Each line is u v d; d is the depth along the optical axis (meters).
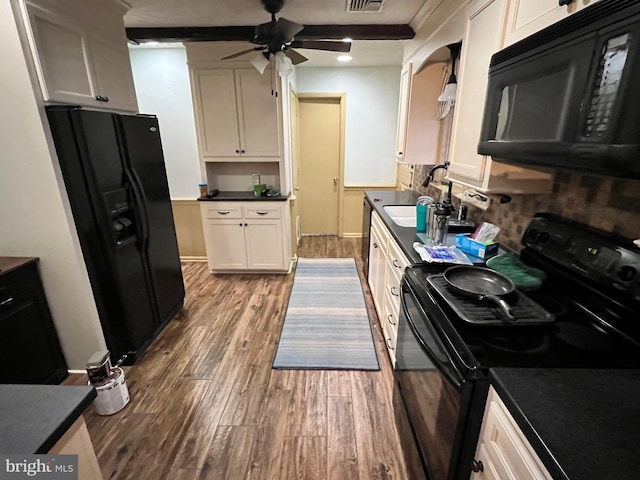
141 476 1.51
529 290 1.25
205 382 2.10
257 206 3.46
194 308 3.02
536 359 0.88
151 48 3.48
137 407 1.90
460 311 1.07
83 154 1.80
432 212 2.04
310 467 1.55
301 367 2.23
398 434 1.69
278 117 3.34
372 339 2.54
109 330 2.12
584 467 0.57
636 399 0.73
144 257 2.34
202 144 3.46
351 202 4.96
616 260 1.01
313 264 4.05
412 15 2.58
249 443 1.67
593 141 0.76
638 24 0.63
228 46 3.12
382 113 4.54
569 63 0.83
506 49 1.15
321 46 2.54
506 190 1.42
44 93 1.67
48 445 0.65
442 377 1.02
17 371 1.79
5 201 1.80
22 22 1.56
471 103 1.59
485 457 0.87
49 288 1.96
